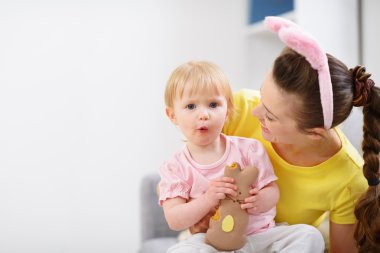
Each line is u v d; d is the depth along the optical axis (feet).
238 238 2.81
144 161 7.19
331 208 3.20
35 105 6.73
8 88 6.63
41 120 6.76
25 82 6.69
